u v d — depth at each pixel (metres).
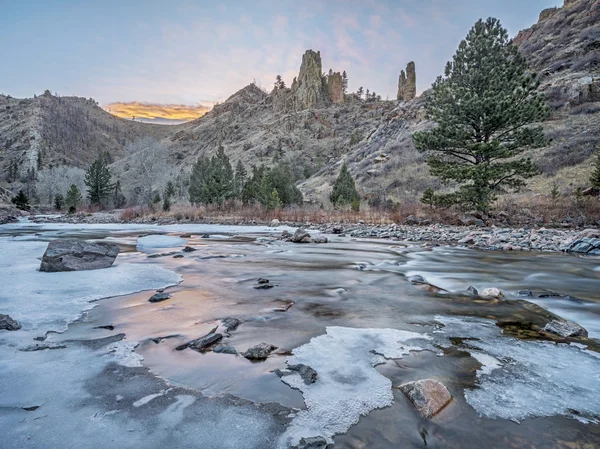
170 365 2.89
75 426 2.04
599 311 4.83
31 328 3.72
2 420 2.09
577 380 2.75
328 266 8.20
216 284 6.11
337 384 2.60
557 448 1.93
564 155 28.02
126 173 120.06
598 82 35.28
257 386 2.55
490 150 18.14
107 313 4.32
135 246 12.20
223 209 31.92
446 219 20.11
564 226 16.70
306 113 167.00
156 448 1.86
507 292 5.85
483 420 2.19
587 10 55.84
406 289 5.91
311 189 61.91
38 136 178.25
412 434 2.03
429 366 2.96
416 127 57.62
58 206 58.34
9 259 8.41
